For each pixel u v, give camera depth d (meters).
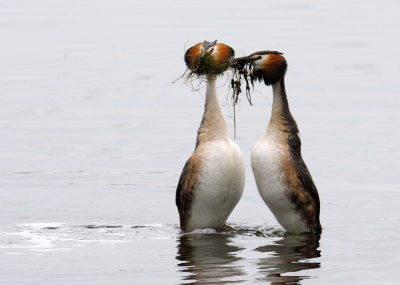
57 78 29.27
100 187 15.17
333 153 17.55
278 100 11.49
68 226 11.95
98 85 27.98
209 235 11.20
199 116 22.61
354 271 8.90
